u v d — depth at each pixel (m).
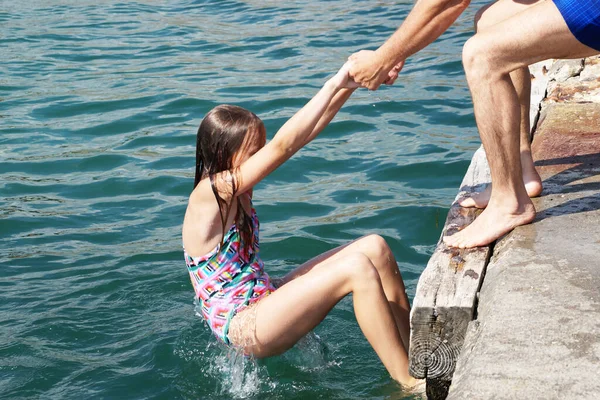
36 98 10.32
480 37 3.84
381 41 12.90
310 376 4.50
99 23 15.38
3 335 4.98
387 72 4.18
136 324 5.12
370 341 4.26
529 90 4.49
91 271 5.85
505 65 3.82
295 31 14.06
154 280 5.68
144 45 13.38
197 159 4.52
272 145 4.28
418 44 4.07
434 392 3.87
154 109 9.73
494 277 3.75
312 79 10.77
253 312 4.39
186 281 5.66
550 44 3.72
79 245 6.32
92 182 7.63
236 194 4.38
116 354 4.79
